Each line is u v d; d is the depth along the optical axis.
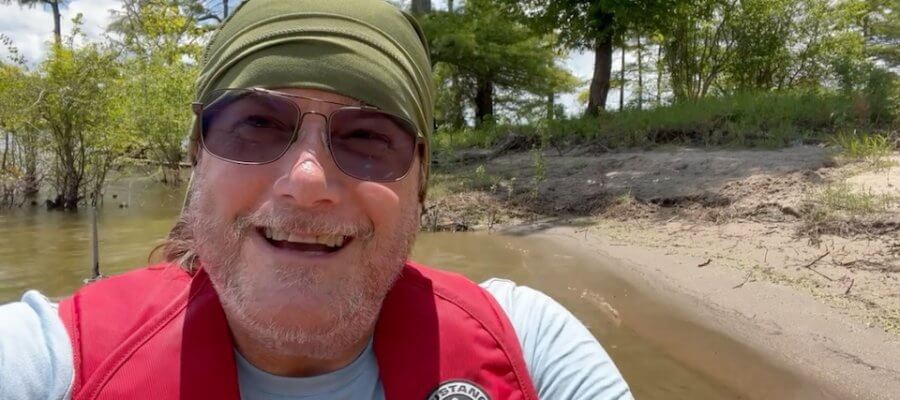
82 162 10.08
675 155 8.75
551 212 7.66
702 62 15.36
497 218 7.65
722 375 3.16
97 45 10.46
